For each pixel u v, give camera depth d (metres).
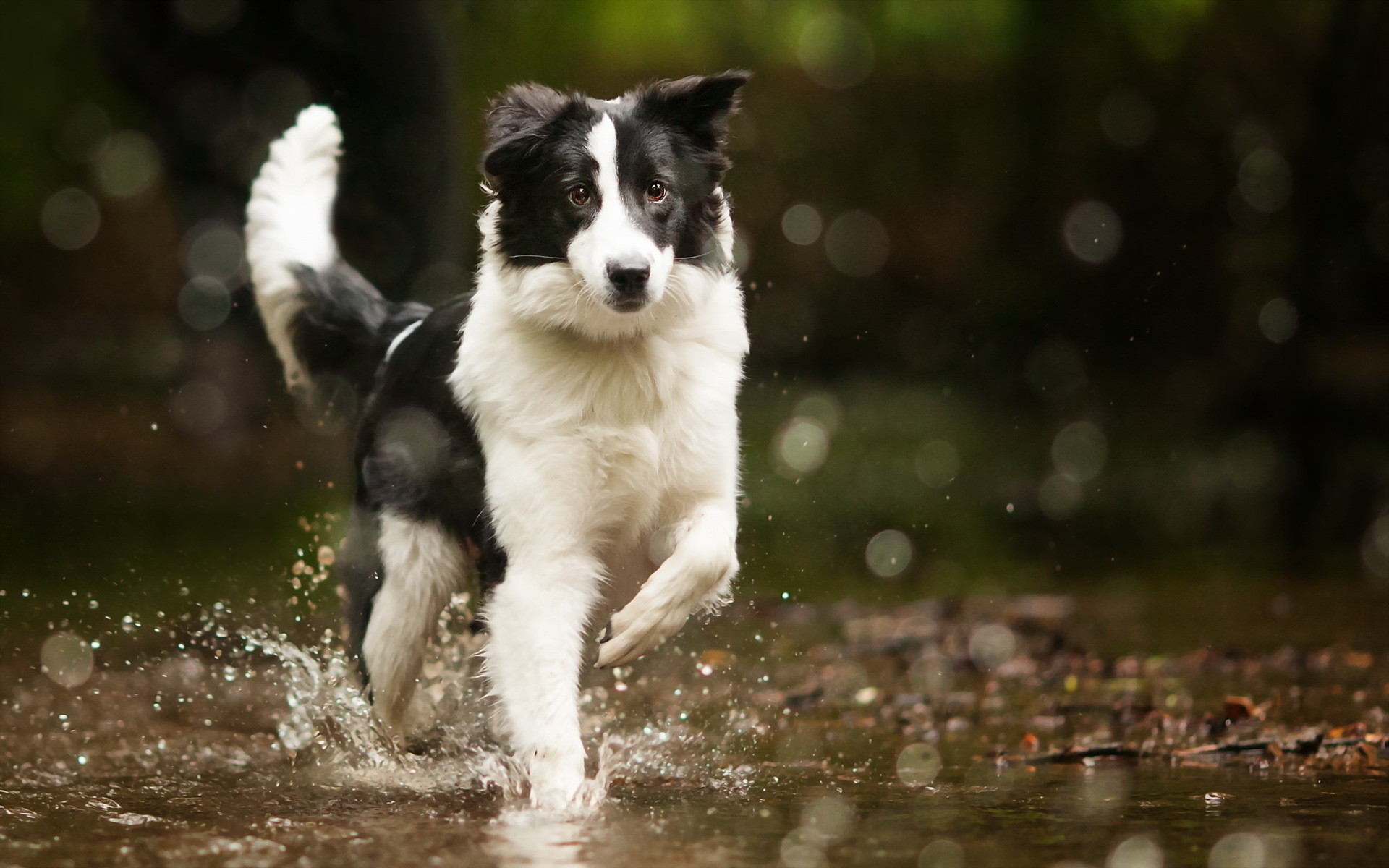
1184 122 21.56
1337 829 4.54
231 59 12.52
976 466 18.62
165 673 8.53
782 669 8.59
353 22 11.21
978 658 8.75
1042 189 23.42
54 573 12.12
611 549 5.85
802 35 21.48
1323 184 17.14
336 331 6.86
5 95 22.08
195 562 12.59
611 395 5.51
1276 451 17.36
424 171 11.51
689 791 5.44
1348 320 17.97
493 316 5.71
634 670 8.34
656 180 5.55
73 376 26.16
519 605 5.50
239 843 4.54
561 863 4.18
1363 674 7.97
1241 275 20.31
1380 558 12.91
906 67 23.50
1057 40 21.42
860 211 24.66
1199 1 19.20
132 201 25.56
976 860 4.20
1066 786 5.39
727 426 5.77
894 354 24.41
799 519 15.08
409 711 6.28
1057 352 22.36
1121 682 7.98
